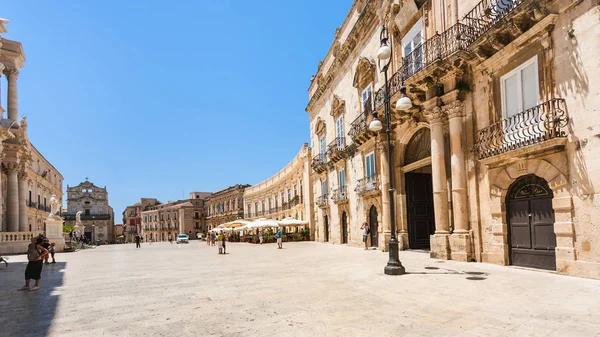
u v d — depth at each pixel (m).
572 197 8.47
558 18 8.84
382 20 17.72
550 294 6.82
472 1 11.87
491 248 11.05
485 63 11.25
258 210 56.34
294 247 25.81
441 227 12.84
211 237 38.09
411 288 7.92
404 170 16.77
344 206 24.44
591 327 4.96
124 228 123.44
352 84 23.09
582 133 8.23
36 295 8.70
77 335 5.38
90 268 15.22
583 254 8.21
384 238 16.95
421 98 14.11
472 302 6.50
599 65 7.89
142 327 5.70
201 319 6.05
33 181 44.34
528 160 9.67
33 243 9.67
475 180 11.70
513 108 10.44
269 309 6.56
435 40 12.88
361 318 5.78
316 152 32.28
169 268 14.22
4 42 32.25
